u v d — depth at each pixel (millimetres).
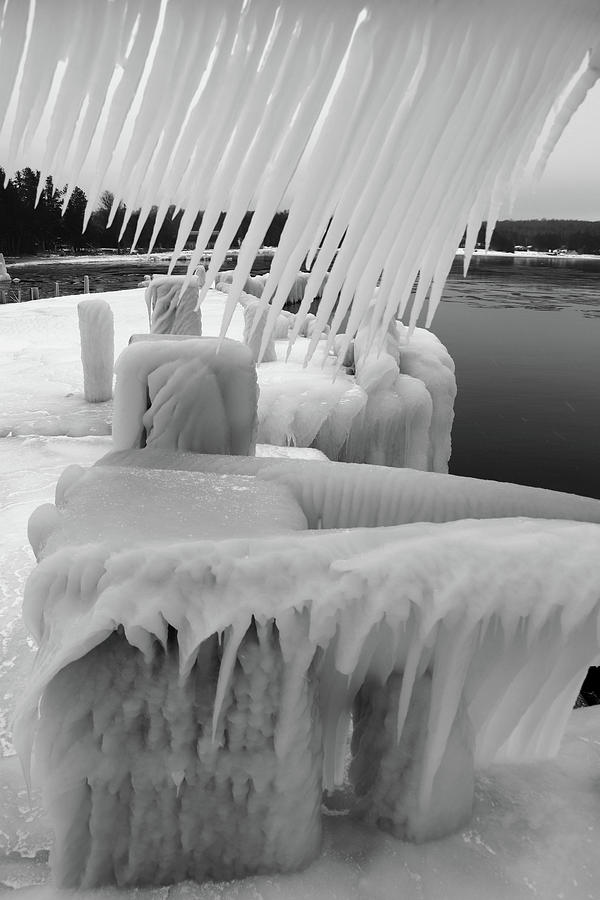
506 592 1538
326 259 1312
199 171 1202
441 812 1779
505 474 13375
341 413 7543
